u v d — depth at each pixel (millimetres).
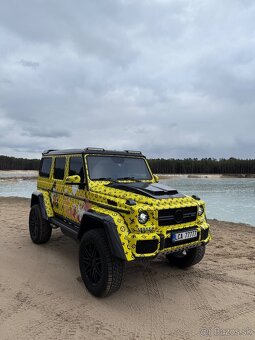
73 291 4352
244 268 5488
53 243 6793
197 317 3713
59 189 5832
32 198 6926
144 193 4297
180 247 4203
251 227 9812
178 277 4980
